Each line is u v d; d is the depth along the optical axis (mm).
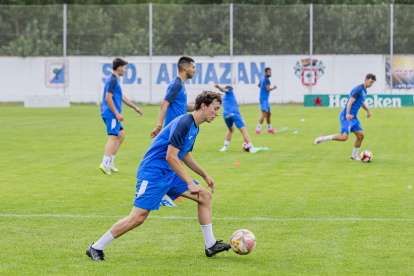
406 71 65188
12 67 67875
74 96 67750
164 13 67688
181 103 15656
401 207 13992
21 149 25953
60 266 9531
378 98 62250
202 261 9852
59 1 80688
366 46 65688
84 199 15086
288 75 66750
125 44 67438
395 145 27141
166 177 9781
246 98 66938
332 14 66188
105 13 67938
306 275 9047
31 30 67812
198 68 66375
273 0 75750
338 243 10859
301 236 11375
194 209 13930
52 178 18391
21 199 15078
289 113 51875
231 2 76375
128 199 15102
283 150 25641
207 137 31391
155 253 10328
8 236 11422
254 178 18359
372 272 9164
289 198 15141
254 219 12805
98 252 9844
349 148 26219
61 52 67562
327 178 18297
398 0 76125
